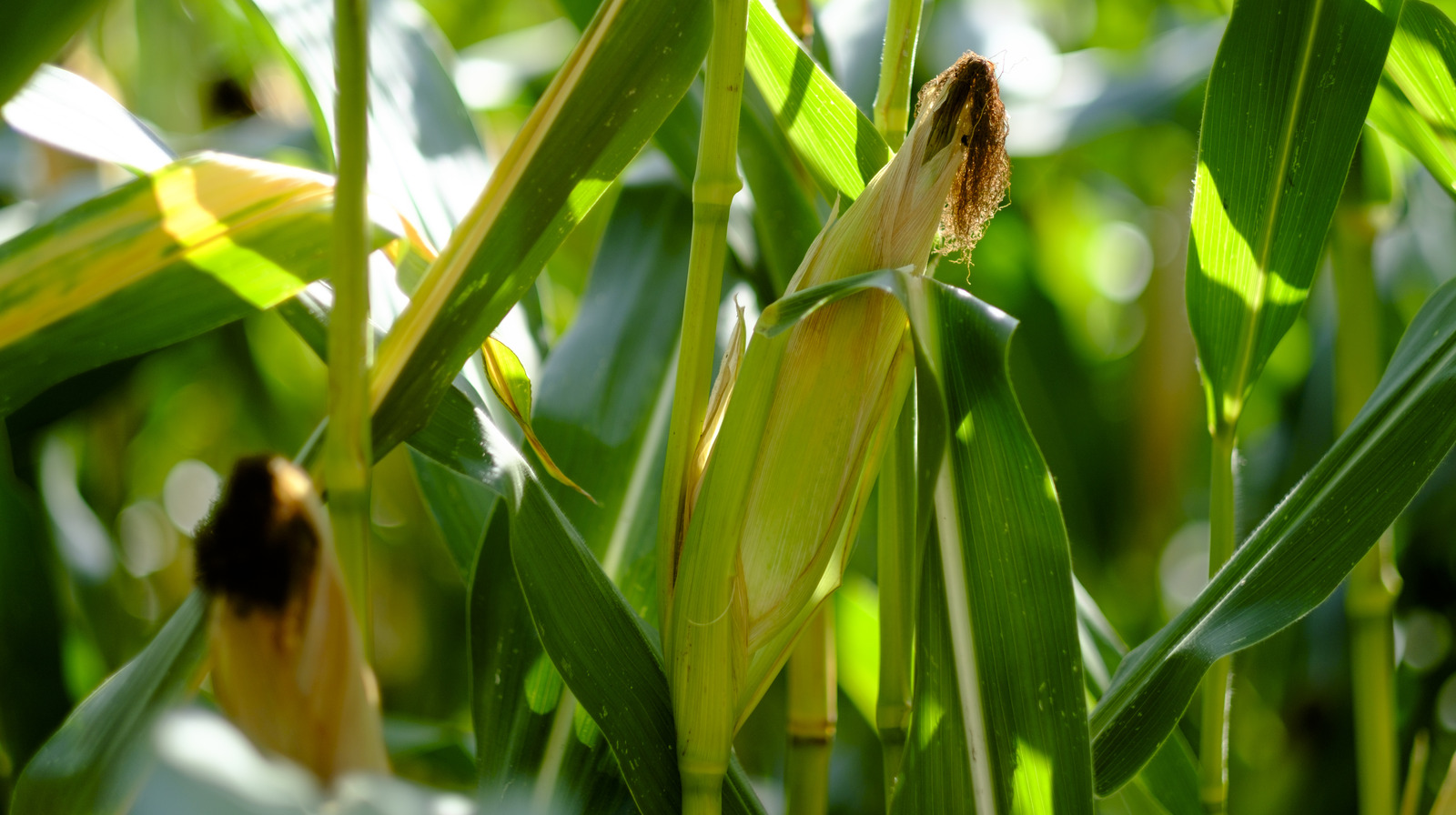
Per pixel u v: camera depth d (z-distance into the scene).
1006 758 2.08
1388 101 2.33
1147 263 5.07
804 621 2.14
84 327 2.14
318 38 2.40
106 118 2.27
